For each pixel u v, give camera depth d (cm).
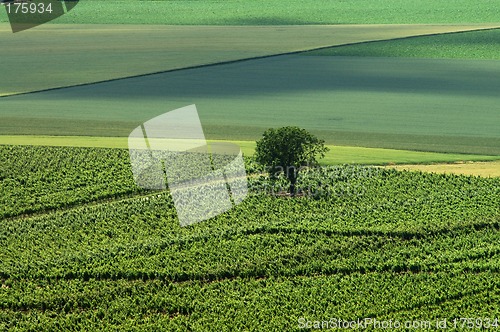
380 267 10894
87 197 13850
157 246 11606
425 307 9775
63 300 10112
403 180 14612
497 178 14762
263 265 10969
